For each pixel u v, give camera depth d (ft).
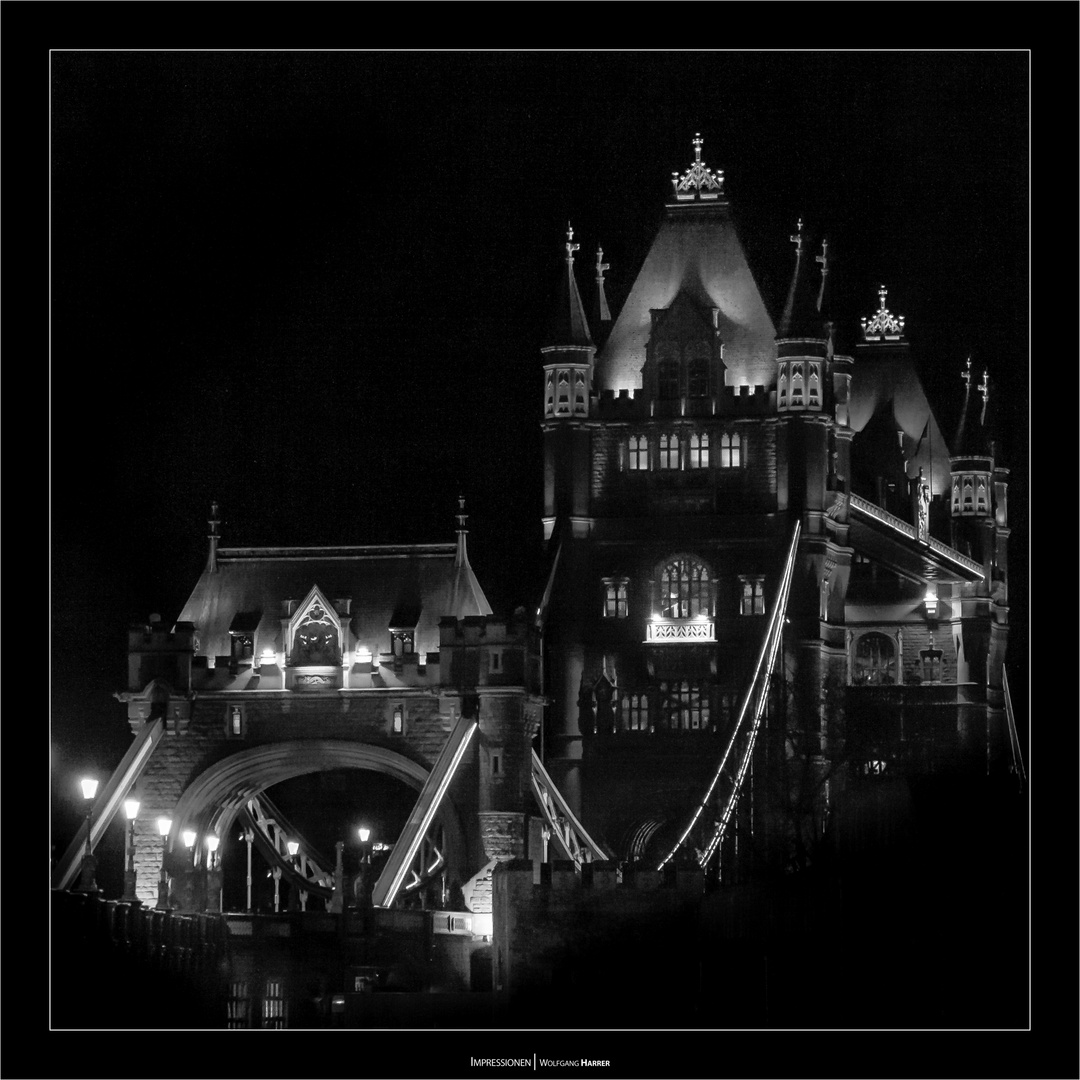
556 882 414.82
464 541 511.81
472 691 494.59
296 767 500.33
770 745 590.96
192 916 406.21
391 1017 388.57
